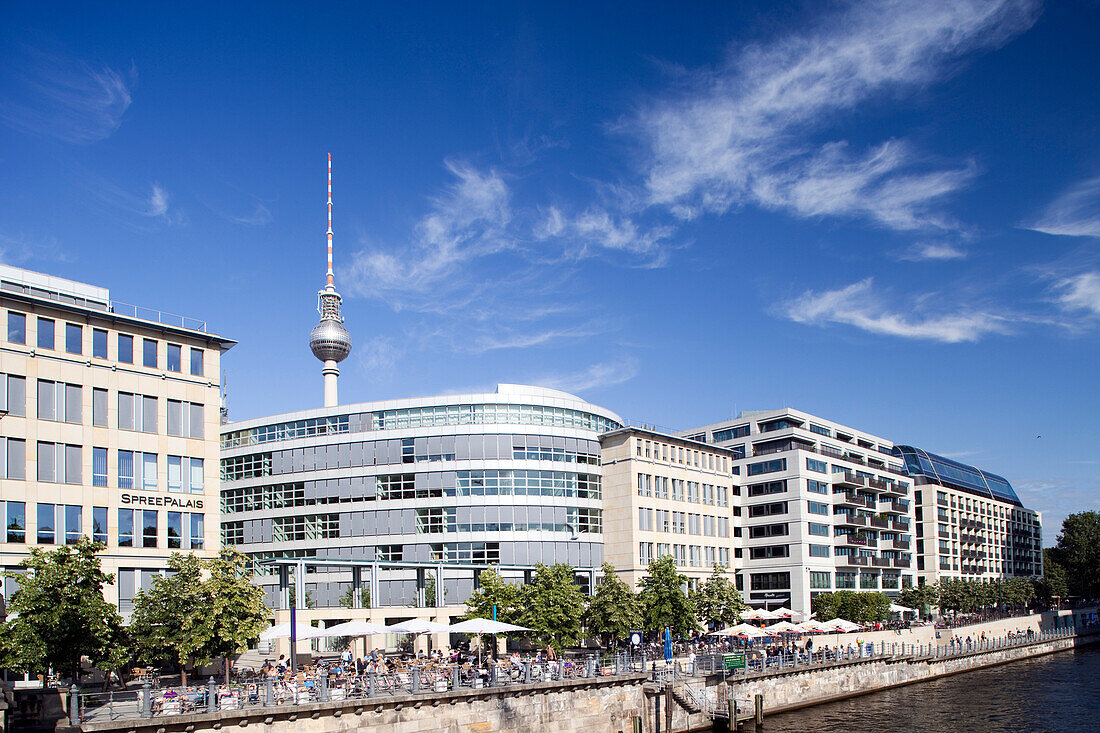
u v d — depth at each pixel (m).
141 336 50.44
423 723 37.78
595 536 88.38
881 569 113.00
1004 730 50.88
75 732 29.16
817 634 74.94
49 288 53.97
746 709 54.06
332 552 90.44
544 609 56.16
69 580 35.25
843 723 53.03
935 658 75.69
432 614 69.12
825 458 105.31
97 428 47.81
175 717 31.23
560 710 43.34
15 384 45.28
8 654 33.47
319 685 35.91
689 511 92.75
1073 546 151.88
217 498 52.22
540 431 88.88
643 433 88.56
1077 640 104.88
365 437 91.62
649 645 62.81
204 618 39.81
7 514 44.00
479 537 85.69
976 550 147.12
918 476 135.38
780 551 100.31
